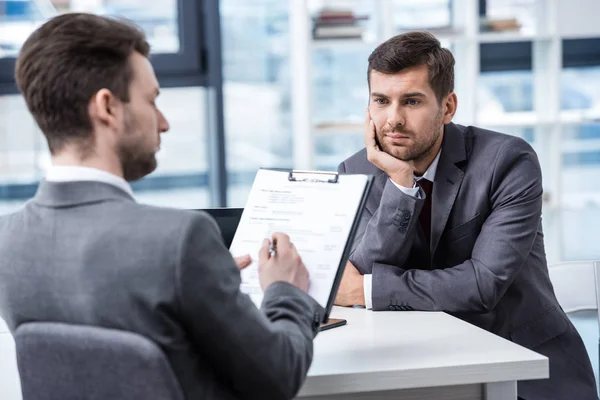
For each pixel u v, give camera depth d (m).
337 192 1.61
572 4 4.27
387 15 4.14
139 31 1.28
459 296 1.89
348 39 4.11
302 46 4.06
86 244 1.20
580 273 2.21
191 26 4.45
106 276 1.18
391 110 1.94
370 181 1.58
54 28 1.23
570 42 4.84
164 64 4.46
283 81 4.72
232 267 1.22
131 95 1.24
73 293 1.22
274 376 1.24
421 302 1.89
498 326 2.03
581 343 2.05
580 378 2.01
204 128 4.68
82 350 1.22
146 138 1.26
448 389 1.55
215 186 4.64
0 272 1.30
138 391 1.19
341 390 1.44
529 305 2.04
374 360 1.51
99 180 1.24
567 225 5.02
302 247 1.56
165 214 1.19
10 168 4.46
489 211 2.02
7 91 4.37
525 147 2.04
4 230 1.32
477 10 4.55
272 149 4.78
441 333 1.70
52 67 1.21
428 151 1.99
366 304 1.92
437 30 4.24
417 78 1.92
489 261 1.92
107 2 4.41
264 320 1.25
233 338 1.20
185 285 1.15
